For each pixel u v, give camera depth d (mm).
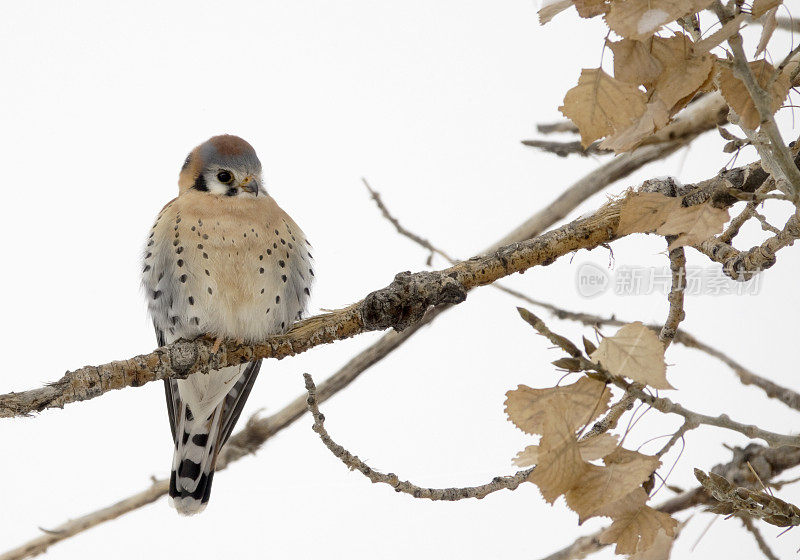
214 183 9461
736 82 4664
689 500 8312
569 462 4637
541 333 4816
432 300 6840
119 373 6941
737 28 4434
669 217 5004
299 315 9703
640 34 4273
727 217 4918
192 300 9102
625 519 4902
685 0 4270
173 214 9367
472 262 6898
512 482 6004
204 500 10039
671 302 6008
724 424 4953
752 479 8688
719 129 5531
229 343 7434
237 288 9133
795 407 8984
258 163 9742
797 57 4875
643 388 4828
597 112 4949
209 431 9945
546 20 4648
